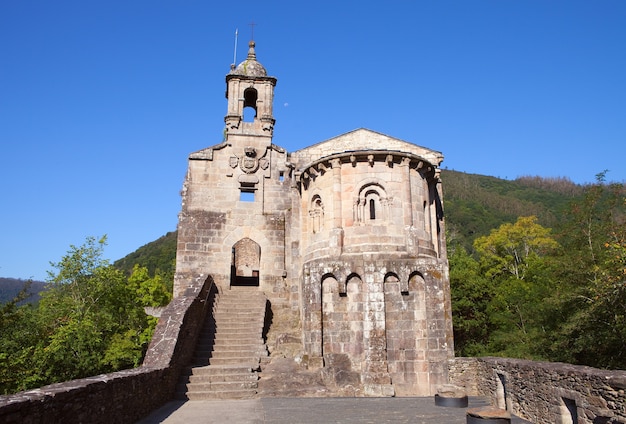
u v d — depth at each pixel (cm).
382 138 2959
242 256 4569
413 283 2161
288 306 2827
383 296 2095
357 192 2309
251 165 2980
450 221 11406
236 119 3034
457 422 1355
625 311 2261
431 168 2469
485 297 3731
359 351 2078
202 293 2338
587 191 3216
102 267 3988
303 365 2062
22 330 3028
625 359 2300
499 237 6222
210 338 2211
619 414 957
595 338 2342
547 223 10975
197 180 2934
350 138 2962
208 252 2850
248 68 3152
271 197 2978
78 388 905
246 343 2202
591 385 1055
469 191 14338
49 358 3112
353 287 2145
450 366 2011
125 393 1190
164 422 1313
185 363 1962
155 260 10438
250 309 2461
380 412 1517
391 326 2105
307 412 1505
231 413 1466
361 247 2239
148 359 1705
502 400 1620
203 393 1759
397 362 2070
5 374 2595
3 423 658
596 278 2522
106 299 4000
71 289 3872
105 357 3359
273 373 1970
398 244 2255
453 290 3650
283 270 2886
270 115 3086
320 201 2458
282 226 2948
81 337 3244
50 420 788
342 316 2120
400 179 2339
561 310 2706
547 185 18112
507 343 3138
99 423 1007
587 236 2991
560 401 1188
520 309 3394
